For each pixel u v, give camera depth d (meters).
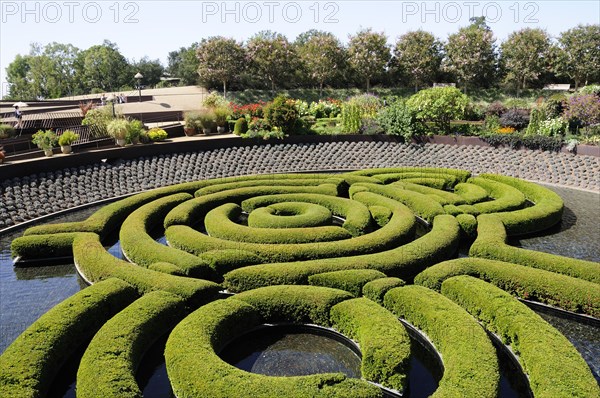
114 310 15.88
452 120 46.94
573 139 36.06
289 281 17.50
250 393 11.21
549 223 24.92
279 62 67.25
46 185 29.19
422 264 19.12
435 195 28.28
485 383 11.34
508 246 19.98
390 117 41.22
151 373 14.03
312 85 74.62
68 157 31.33
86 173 31.70
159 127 41.84
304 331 16.23
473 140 39.06
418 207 26.64
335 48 68.38
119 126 36.09
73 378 13.71
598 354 14.69
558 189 33.22
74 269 20.84
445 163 38.47
